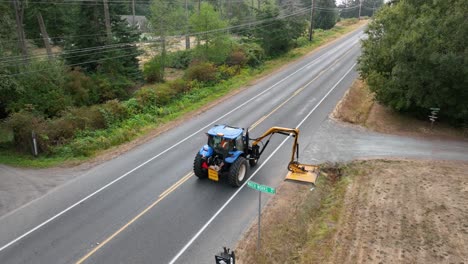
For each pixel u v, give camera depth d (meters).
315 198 14.34
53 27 45.59
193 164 16.50
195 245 11.48
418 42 20.69
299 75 37.41
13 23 30.59
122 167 17.50
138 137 21.97
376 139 21.31
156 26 41.69
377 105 27.28
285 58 46.84
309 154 18.83
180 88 31.62
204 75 34.78
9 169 17.44
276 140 20.56
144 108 26.66
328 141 20.70
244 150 16.08
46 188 15.43
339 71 38.34
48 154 19.38
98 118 23.27
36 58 26.84
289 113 25.55
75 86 27.12
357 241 11.68
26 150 19.69
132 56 35.38
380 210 13.52
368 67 25.84
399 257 10.87
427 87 21.77
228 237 11.84
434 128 23.48
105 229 12.33
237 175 14.72
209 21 40.31
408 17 22.98
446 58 19.78
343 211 13.54
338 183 16.06
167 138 21.58
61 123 21.14
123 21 35.03
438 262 10.66
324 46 55.31
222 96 31.05
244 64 42.00
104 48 32.75
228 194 14.59
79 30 33.47
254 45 46.44
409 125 23.92
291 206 13.61
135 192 14.89
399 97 23.88
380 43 24.50
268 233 11.91
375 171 16.98
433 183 15.69
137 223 12.66
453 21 20.06
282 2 83.75
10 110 23.61
